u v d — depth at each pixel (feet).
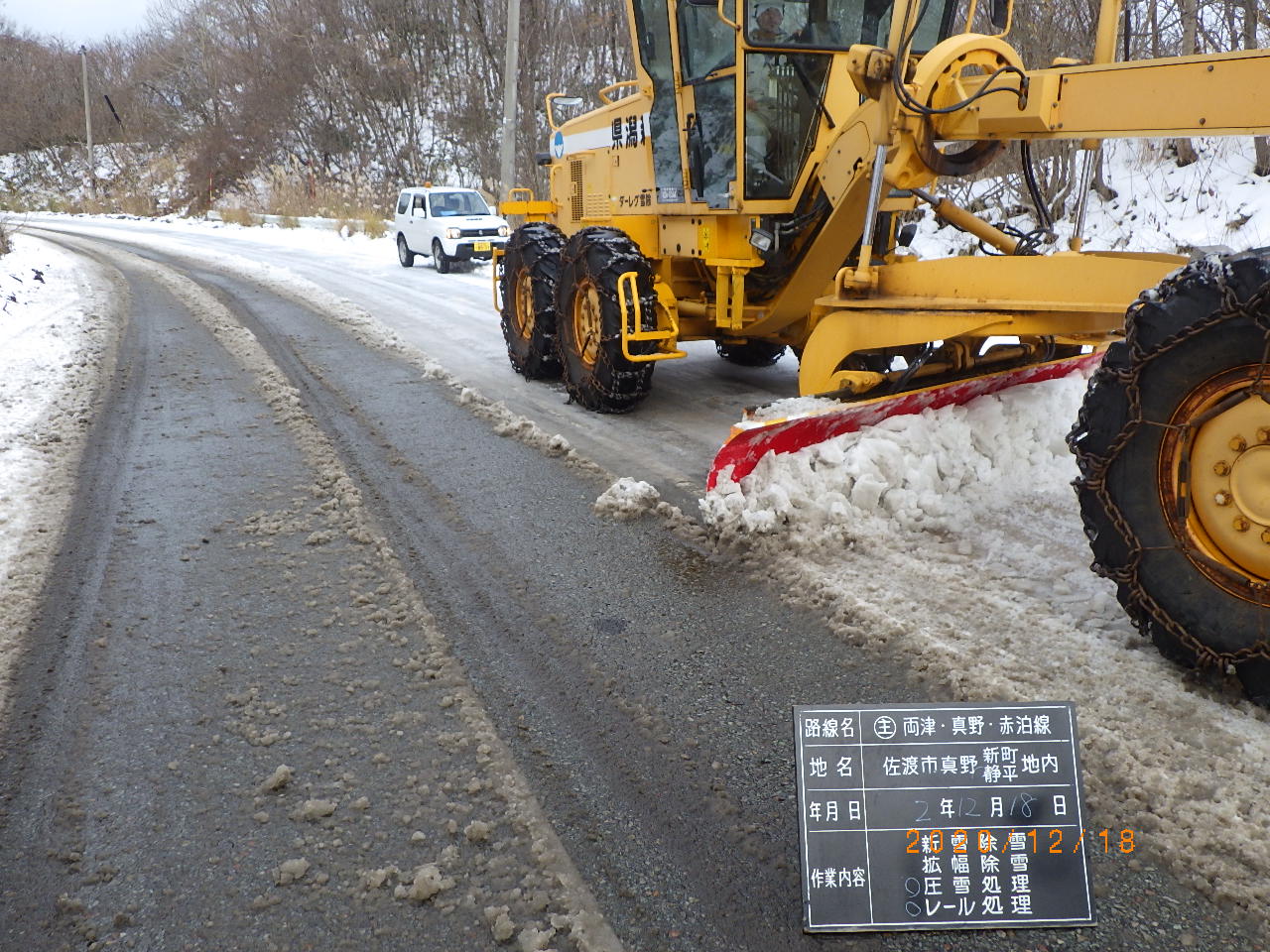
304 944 6.30
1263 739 7.76
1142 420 8.34
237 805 7.70
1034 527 12.40
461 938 6.31
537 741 8.45
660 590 11.39
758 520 12.53
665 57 19.21
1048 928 6.15
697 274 21.62
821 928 6.11
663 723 8.64
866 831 6.20
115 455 17.25
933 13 17.51
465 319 33.83
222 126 119.03
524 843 7.17
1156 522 8.44
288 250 66.80
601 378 19.53
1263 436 7.72
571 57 85.10
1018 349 15.38
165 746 8.54
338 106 107.45
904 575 11.24
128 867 7.07
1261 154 32.50
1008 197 38.24
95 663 10.01
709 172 18.43
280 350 27.45
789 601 10.85
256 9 117.91
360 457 16.99
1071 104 11.09
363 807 7.61
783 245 18.06
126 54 169.78
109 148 156.66
